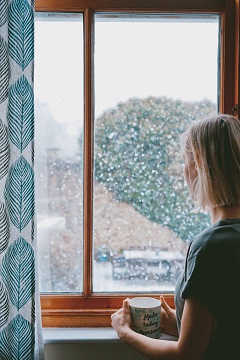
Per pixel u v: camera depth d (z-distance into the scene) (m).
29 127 1.14
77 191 1.36
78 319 1.31
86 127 1.32
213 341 0.82
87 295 1.33
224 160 0.85
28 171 1.13
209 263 0.81
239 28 1.29
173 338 1.12
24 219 1.13
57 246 1.36
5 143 1.13
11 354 1.13
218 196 0.87
